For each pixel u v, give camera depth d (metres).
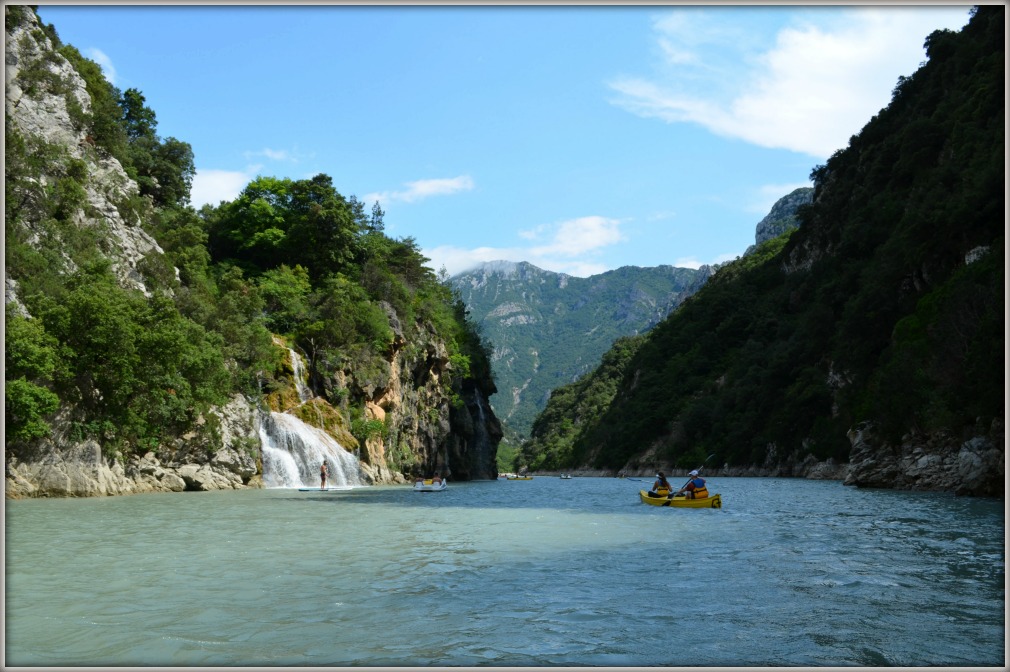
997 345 39.44
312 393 61.38
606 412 180.75
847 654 9.55
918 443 49.94
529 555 17.84
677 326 170.75
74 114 52.28
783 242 180.00
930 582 14.38
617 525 25.55
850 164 139.75
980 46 107.38
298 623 10.93
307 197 78.31
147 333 38.75
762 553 18.38
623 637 10.26
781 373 107.44
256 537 20.95
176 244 62.03
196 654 9.38
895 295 79.06
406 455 71.94
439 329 88.00
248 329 53.06
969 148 79.62
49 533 21.39
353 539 20.75
